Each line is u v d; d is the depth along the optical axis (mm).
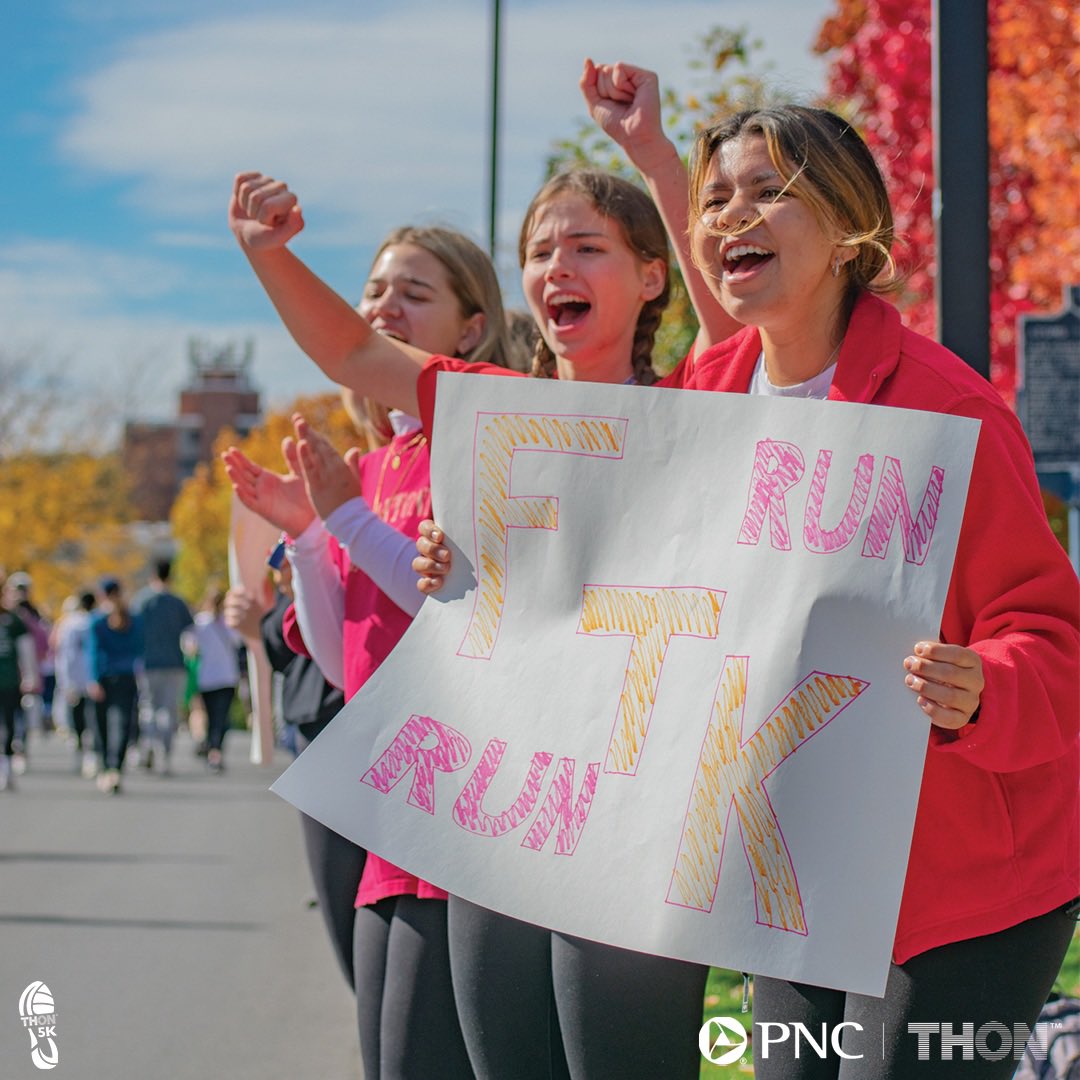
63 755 23047
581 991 2688
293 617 3859
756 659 2422
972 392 2387
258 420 96062
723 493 2518
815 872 2324
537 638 2689
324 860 3795
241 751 24656
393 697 2799
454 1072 3242
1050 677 2250
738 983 5344
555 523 2688
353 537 3393
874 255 2506
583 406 2674
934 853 2342
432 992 3240
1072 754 2404
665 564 2559
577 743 2596
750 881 2369
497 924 2936
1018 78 11367
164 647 18750
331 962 7445
